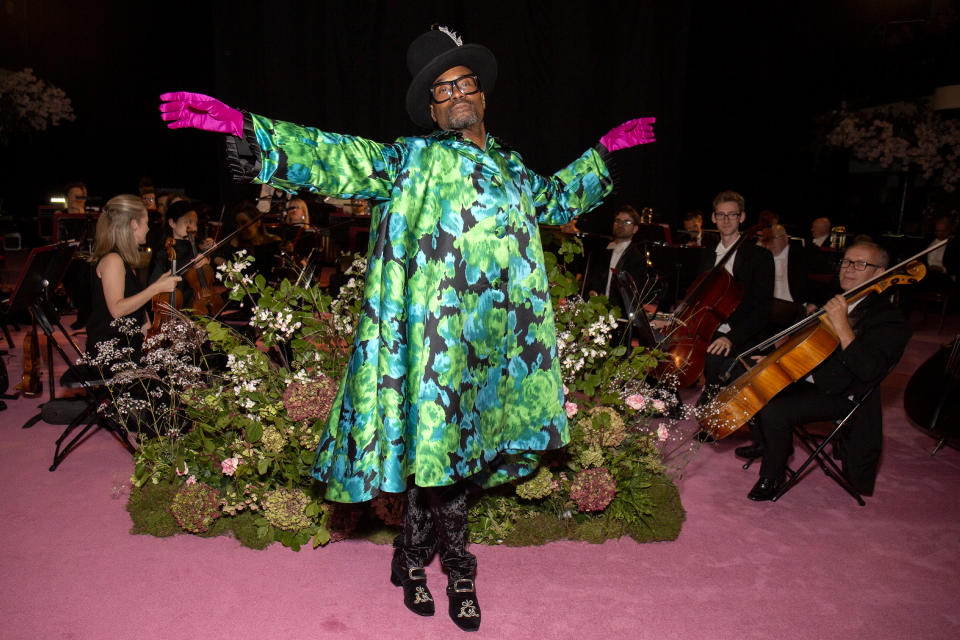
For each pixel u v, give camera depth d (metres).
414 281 2.04
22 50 13.59
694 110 13.94
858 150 11.52
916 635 2.45
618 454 3.11
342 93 11.73
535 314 2.22
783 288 5.83
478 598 2.58
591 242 5.39
